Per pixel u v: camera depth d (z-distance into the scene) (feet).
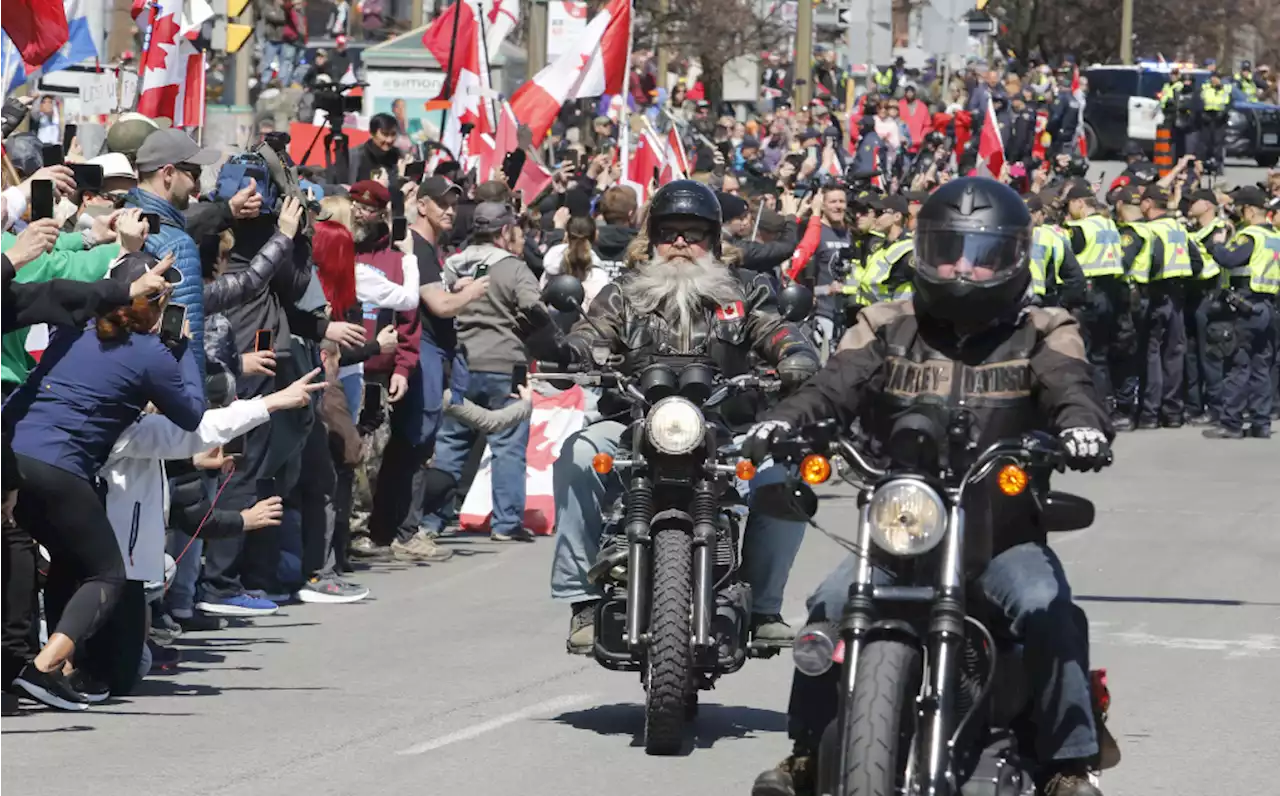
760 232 128.06
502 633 91.09
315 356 98.02
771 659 86.53
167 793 61.46
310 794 61.77
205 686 78.43
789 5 367.86
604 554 68.49
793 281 141.59
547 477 125.08
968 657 49.32
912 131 333.01
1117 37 592.19
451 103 156.76
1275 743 70.38
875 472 49.70
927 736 46.85
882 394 52.54
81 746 67.72
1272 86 435.12
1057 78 425.69
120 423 71.10
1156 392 194.70
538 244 138.10
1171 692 79.15
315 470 99.09
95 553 70.85
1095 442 48.26
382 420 104.53
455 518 128.26
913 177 260.42
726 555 68.95
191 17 119.03
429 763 66.08
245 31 164.35
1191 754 68.59
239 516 83.10
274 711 73.97
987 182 51.67
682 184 72.38
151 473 75.20
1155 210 188.44
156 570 75.41
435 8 277.23
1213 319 190.19
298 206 90.84
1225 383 187.73
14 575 71.46
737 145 261.03
